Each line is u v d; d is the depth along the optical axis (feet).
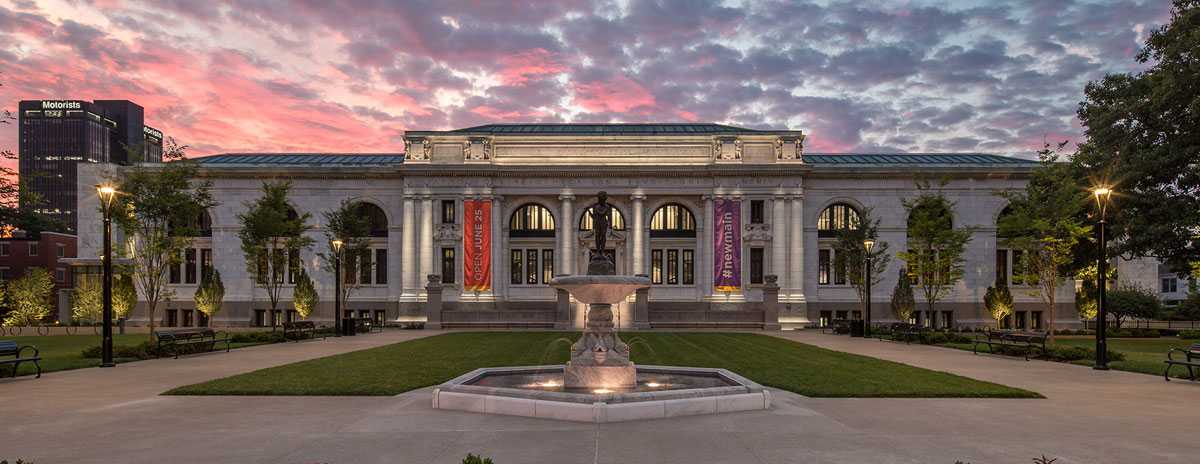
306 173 197.16
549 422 45.06
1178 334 161.27
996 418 48.06
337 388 60.49
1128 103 127.13
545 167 193.36
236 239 197.36
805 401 55.31
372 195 199.72
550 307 196.13
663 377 63.41
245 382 64.59
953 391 59.57
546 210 200.64
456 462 35.40
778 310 188.85
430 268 192.75
